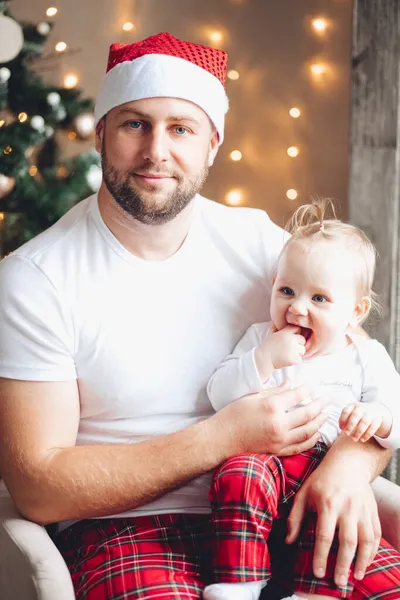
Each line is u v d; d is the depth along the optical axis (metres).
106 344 1.57
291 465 1.57
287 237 1.85
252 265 1.76
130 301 1.60
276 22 3.60
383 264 2.55
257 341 1.68
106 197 1.62
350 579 1.46
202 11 3.68
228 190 3.75
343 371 1.68
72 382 1.56
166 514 1.55
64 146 3.81
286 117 3.64
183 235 1.69
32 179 3.01
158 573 1.45
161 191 1.55
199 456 1.49
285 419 1.53
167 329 1.63
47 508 1.46
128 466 1.47
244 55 3.66
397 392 1.66
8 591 1.46
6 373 1.51
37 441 1.48
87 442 1.62
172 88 1.55
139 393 1.59
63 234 1.63
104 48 3.78
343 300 1.64
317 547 1.45
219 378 1.62
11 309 1.53
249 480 1.44
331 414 1.66
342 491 1.49
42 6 3.76
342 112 3.56
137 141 1.55
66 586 1.36
